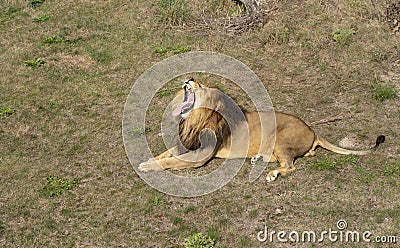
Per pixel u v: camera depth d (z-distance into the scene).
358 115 12.12
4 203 9.78
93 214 9.52
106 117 12.41
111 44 15.62
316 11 16.38
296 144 10.44
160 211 9.54
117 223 9.28
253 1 16.59
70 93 13.37
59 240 8.96
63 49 15.41
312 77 13.79
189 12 16.81
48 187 10.14
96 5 17.78
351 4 16.39
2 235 9.08
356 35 15.21
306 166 10.52
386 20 15.73
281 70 14.16
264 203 9.63
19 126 12.06
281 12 16.41
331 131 11.59
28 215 9.50
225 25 16.02
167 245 8.81
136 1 17.81
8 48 15.48
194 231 9.05
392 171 10.23
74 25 16.61
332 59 14.45
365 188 9.88
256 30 15.89
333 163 10.48
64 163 10.86
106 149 11.29
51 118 12.38
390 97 12.62
